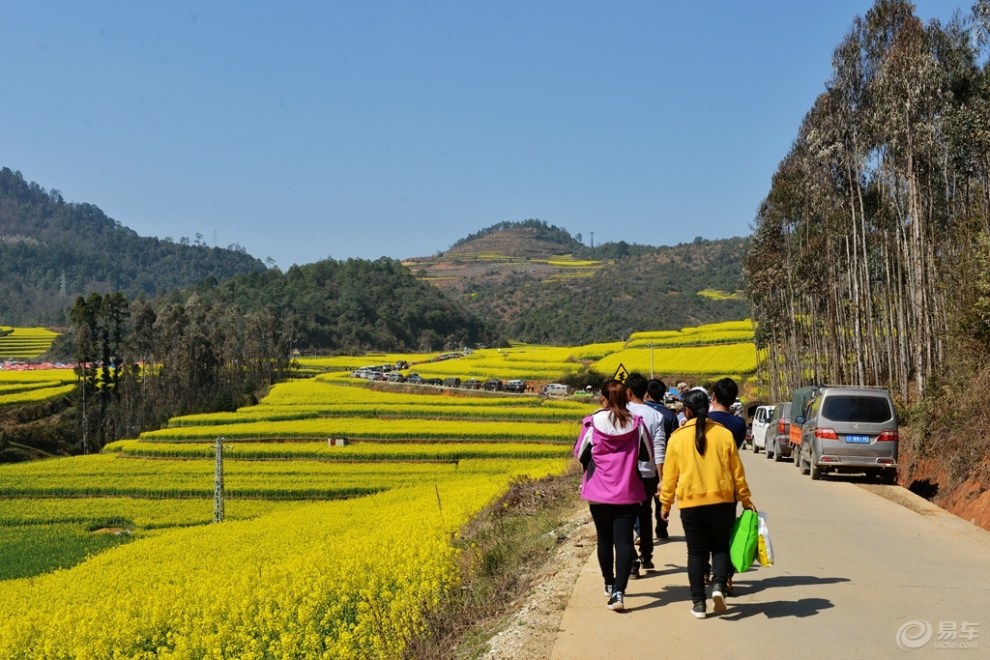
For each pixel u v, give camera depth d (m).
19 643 12.95
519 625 7.17
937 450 20.45
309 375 117.69
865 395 18.73
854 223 37.38
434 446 48.53
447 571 11.23
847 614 7.30
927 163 30.56
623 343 113.50
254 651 10.37
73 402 85.31
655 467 8.95
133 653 11.84
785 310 57.06
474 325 181.38
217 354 96.88
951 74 28.48
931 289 30.47
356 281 174.75
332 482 40.22
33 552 30.02
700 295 179.12
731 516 7.33
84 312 82.81
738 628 6.90
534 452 46.00
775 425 27.38
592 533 11.27
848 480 19.38
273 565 15.93
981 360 20.52
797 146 41.81
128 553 22.36
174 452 51.81
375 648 8.83
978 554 10.05
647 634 6.76
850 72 33.38
